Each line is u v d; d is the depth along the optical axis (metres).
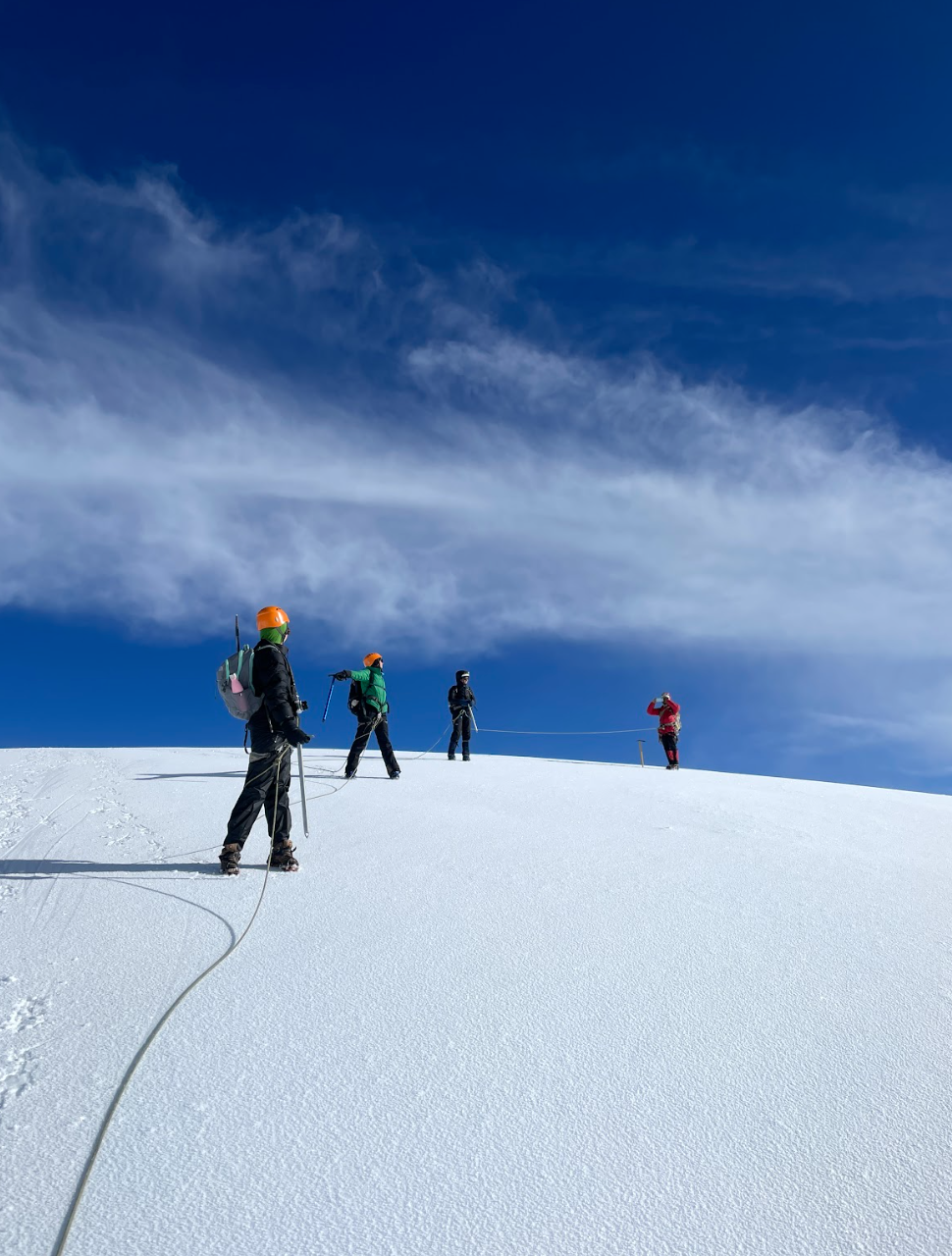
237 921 4.15
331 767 11.72
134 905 4.38
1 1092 2.55
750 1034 3.10
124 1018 3.07
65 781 9.25
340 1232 2.02
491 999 3.34
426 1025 3.09
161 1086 2.61
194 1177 2.19
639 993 3.44
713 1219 2.10
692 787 10.16
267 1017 3.11
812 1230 2.07
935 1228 2.08
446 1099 2.60
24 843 5.97
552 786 9.69
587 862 5.63
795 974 3.69
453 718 14.28
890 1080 2.79
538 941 4.01
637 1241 2.02
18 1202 2.07
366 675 10.60
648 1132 2.46
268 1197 2.13
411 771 11.41
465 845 6.03
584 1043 2.99
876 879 5.47
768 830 7.08
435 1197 2.15
